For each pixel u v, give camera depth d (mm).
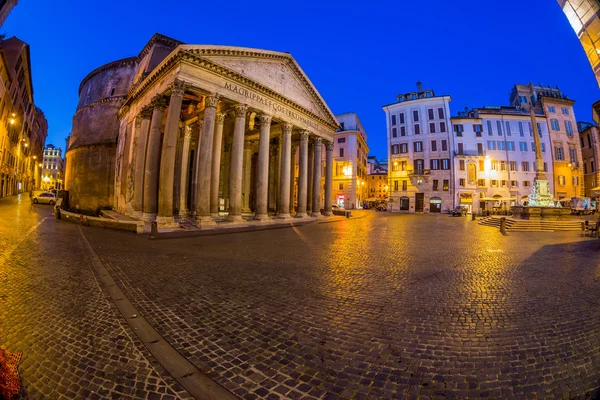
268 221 22359
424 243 13445
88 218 16656
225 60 19953
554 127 45781
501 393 2793
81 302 5000
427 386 2883
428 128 46875
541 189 23578
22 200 36875
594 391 2832
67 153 40562
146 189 19203
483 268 8250
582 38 12430
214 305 5031
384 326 4281
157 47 30906
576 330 4219
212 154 20844
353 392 2777
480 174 44750
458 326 4312
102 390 2746
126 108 27781
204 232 15680
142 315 4508
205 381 2887
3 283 5832
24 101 44688
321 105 29453
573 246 12828
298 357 3385
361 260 9219
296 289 6027
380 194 93375
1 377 2344
